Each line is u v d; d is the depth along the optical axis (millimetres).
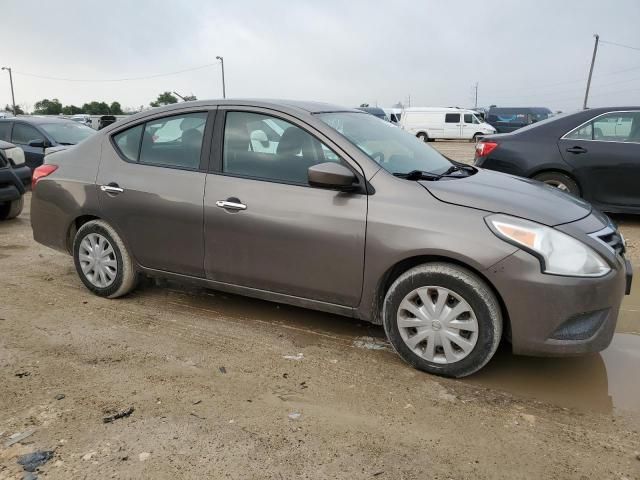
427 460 2604
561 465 2578
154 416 2926
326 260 3568
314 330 4070
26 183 8156
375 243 3379
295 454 2627
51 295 4785
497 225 3127
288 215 3645
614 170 6949
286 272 3742
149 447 2662
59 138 10766
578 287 3023
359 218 3428
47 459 2564
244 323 4195
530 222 3115
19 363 3521
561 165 7148
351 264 3490
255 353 3697
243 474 2482
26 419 2885
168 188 4133
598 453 2670
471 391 3232
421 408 3047
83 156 4656
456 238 3162
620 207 7066
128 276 4520
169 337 3941
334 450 2664
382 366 3521
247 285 3965
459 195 3318
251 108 3979
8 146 8023
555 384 3326
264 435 2773
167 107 4363
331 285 3604
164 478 2449
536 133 7363
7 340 3865
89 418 2902
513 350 3219
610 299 3115
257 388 3238
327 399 3129
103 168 4496
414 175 3564
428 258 3326
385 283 3521
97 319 4262
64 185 4652
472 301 3172
